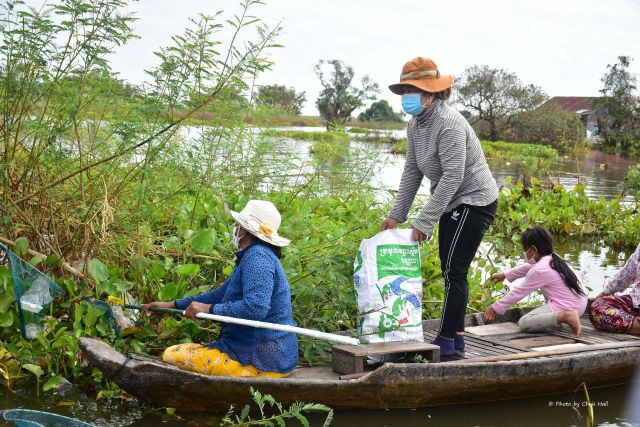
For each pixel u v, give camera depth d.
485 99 54.31
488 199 5.31
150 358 4.89
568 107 72.50
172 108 5.52
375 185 10.23
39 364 5.09
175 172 6.11
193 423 4.59
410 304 5.26
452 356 5.40
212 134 6.34
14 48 5.30
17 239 5.31
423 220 5.23
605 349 5.70
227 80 5.42
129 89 5.86
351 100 55.47
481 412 5.06
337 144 8.29
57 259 5.39
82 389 5.01
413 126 5.48
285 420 4.75
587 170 29.34
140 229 5.89
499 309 6.38
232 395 4.62
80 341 4.65
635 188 19.47
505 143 47.25
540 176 23.53
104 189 5.55
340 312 5.72
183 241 6.36
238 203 7.11
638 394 5.51
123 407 4.77
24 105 5.44
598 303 6.32
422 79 5.22
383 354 5.22
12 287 5.23
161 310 4.93
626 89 53.53
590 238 12.95
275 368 4.78
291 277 5.70
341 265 5.67
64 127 5.43
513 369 5.12
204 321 5.57
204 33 5.33
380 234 5.27
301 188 7.80
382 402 4.89
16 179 5.70
